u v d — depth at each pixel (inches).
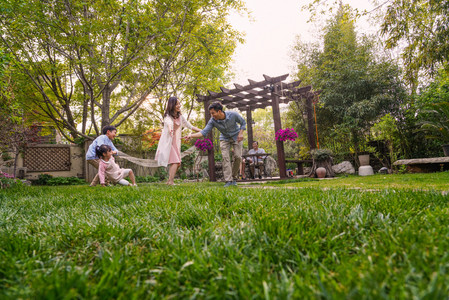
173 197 106.0
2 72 188.9
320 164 374.3
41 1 299.4
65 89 466.9
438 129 341.1
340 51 438.6
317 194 99.7
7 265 36.9
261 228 49.1
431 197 77.9
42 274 33.4
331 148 464.8
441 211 53.4
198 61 421.4
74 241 50.7
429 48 263.4
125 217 69.0
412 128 396.2
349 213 59.7
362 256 34.0
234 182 224.4
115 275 31.9
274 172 463.2
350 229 47.8
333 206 66.8
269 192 111.2
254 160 372.5
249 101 422.3
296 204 74.9
